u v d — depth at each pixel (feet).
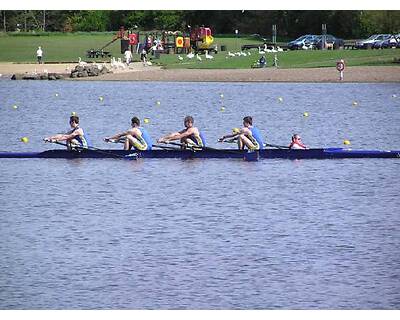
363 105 392.88
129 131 224.12
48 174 208.03
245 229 154.61
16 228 156.25
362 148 260.42
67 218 163.94
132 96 445.78
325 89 472.44
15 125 322.55
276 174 206.18
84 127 316.81
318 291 121.90
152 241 146.51
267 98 428.56
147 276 128.26
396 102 406.41
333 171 209.46
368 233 151.64
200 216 165.17
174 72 574.97
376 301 118.21
